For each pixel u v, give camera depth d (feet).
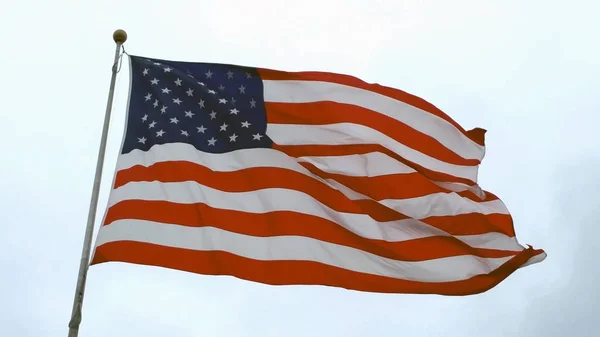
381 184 53.01
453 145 56.29
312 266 49.80
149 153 51.08
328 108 54.29
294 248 49.93
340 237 51.24
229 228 49.49
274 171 51.96
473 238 53.16
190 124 52.42
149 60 54.08
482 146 57.00
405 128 55.36
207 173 51.01
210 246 48.57
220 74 54.49
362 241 51.42
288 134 53.31
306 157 52.90
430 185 53.42
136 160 50.80
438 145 55.77
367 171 53.11
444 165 55.42
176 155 51.01
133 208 48.83
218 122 52.85
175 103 52.90
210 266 48.06
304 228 50.65
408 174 53.42
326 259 50.29
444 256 52.42
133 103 52.65
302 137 53.36
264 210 50.75
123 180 49.93
